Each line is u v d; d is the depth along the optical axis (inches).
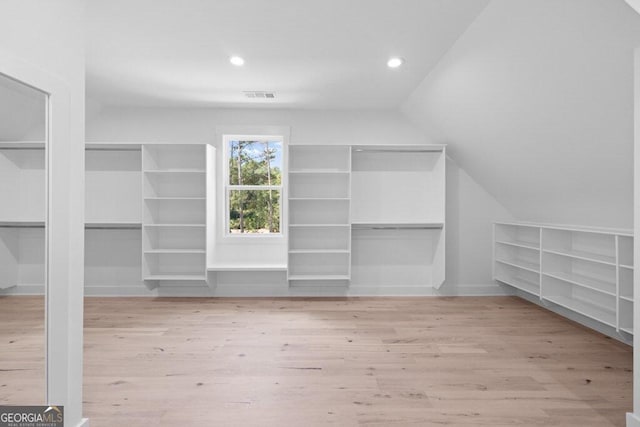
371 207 202.8
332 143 201.0
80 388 77.4
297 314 166.2
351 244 202.1
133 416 84.2
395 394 94.6
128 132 197.6
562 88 103.3
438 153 195.2
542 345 129.0
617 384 100.2
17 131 62.2
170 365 111.6
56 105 68.7
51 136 67.8
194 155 197.6
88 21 108.9
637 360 76.5
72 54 73.9
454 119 164.9
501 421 82.7
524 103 120.4
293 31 115.6
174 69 146.9
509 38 102.9
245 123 200.5
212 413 85.6
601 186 125.6
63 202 70.6
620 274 120.6
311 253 199.3
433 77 149.9
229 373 106.4
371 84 163.9
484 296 202.1
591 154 116.0
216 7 101.6
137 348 125.0
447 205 203.2
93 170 195.6
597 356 119.4
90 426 80.3
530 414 85.6
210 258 190.9
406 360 116.0
